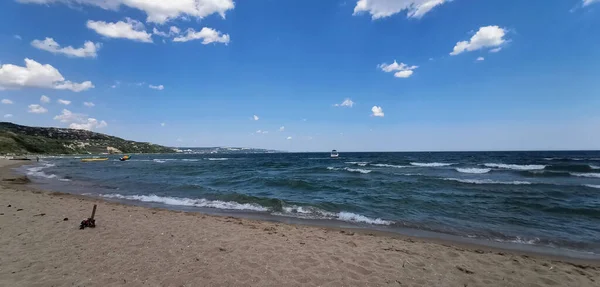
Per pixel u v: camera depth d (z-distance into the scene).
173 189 17.30
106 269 4.93
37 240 6.36
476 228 9.50
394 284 4.85
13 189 14.95
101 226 7.73
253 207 12.34
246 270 5.13
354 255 6.18
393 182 20.80
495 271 5.64
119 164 47.00
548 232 9.11
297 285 4.62
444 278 5.20
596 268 6.04
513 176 25.78
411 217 10.92
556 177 24.94
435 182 20.91
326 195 15.82
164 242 6.55
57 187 17.80
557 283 5.18
